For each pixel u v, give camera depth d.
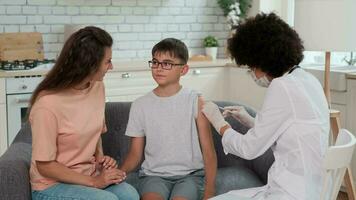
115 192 1.89
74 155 1.89
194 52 4.99
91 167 1.97
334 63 4.10
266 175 2.37
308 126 1.66
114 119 2.54
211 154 2.17
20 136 2.31
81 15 4.36
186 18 4.89
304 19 2.75
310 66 3.90
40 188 1.81
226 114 2.21
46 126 1.75
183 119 2.24
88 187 1.81
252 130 1.74
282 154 1.71
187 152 2.22
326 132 1.71
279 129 1.68
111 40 1.86
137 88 4.08
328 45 2.66
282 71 1.78
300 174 1.66
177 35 4.87
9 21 4.04
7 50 3.87
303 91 1.67
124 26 4.59
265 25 1.76
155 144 2.24
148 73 4.12
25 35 3.97
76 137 1.85
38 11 4.15
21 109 3.53
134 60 4.64
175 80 2.25
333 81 3.38
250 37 1.77
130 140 2.47
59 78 1.79
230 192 1.80
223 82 4.55
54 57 4.27
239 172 2.42
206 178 2.13
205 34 5.02
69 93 1.84
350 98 3.32
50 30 4.23
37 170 1.81
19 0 4.06
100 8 4.44
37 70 3.57
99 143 2.09
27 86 3.52
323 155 1.66
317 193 1.67
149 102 2.28
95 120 1.92
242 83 4.43
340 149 1.58
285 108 1.66
